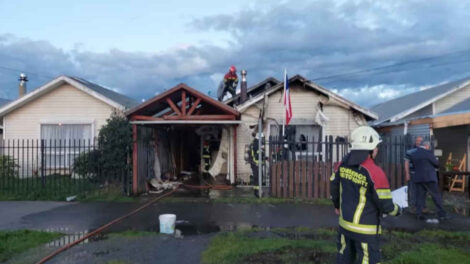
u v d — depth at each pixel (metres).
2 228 6.92
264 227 6.88
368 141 3.49
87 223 7.27
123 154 10.73
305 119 13.27
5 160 12.95
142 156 11.41
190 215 7.93
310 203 9.12
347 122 13.25
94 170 11.19
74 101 15.03
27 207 8.94
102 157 10.87
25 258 5.13
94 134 14.85
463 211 8.36
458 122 10.64
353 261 3.60
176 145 16.56
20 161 14.95
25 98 14.56
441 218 7.48
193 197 10.15
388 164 9.55
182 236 6.27
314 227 6.86
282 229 6.67
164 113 13.76
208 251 5.36
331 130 13.25
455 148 13.55
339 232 3.66
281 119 13.27
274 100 13.36
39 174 14.56
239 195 10.41
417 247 5.52
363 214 3.41
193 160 19.00
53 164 14.80
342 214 3.56
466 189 12.06
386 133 15.02
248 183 12.99
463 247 5.59
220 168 13.90
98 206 9.01
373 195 3.37
